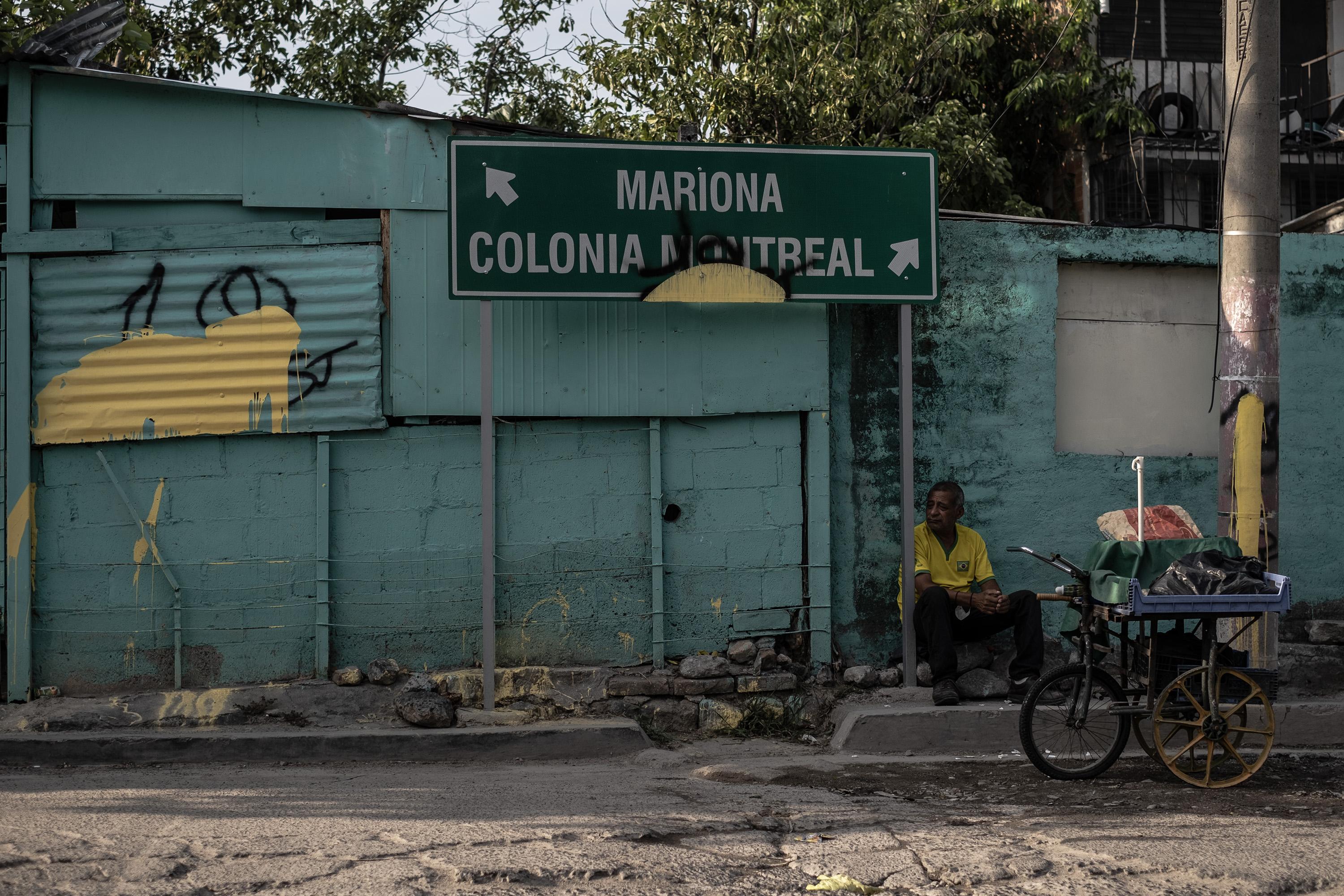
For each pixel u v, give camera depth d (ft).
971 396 25.59
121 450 23.20
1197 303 26.89
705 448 24.59
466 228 23.07
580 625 24.12
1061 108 48.11
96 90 23.30
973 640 24.61
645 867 12.88
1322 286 26.78
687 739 23.31
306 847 13.37
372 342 23.57
